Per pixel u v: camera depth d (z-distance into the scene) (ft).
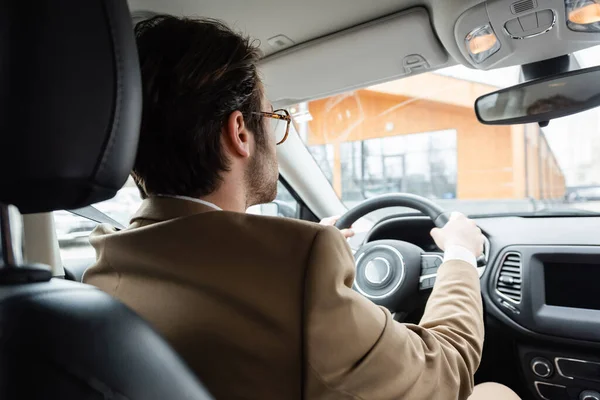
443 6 4.15
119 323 1.59
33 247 4.25
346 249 2.14
